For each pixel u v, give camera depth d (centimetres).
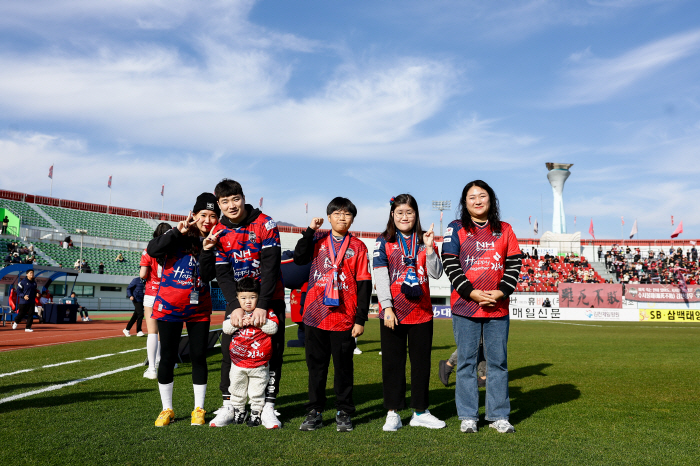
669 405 477
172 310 391
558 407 468
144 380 575
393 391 386
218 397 489
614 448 330
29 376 601
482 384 589
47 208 4006
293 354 895
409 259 398
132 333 1352
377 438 351
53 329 1561
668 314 2906
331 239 400
